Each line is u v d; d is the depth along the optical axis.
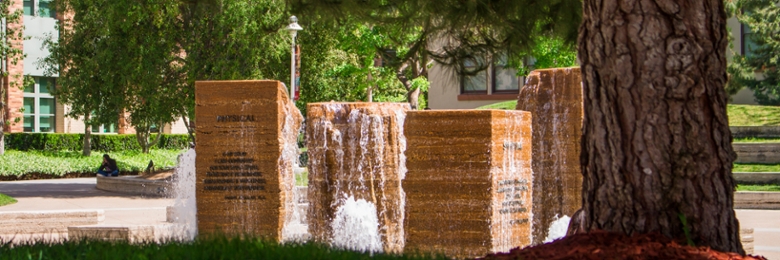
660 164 5.93
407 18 9.44
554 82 10.16
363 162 9.95
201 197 9.27
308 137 10.07
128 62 22.45
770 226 14.98
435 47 10.41
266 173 9.12
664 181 5.93
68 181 28.19
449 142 8.45
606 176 6.15
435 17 9.40
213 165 9.23
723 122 6.00
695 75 5.88
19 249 6.95
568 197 10.03
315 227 9.91
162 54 22.47
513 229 8.67
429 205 8.49
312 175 10.02
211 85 9.23
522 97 10.38
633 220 6.03
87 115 25.28
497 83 32.25
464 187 8.40
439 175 8.48
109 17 21.59
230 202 9.20
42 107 39.34
